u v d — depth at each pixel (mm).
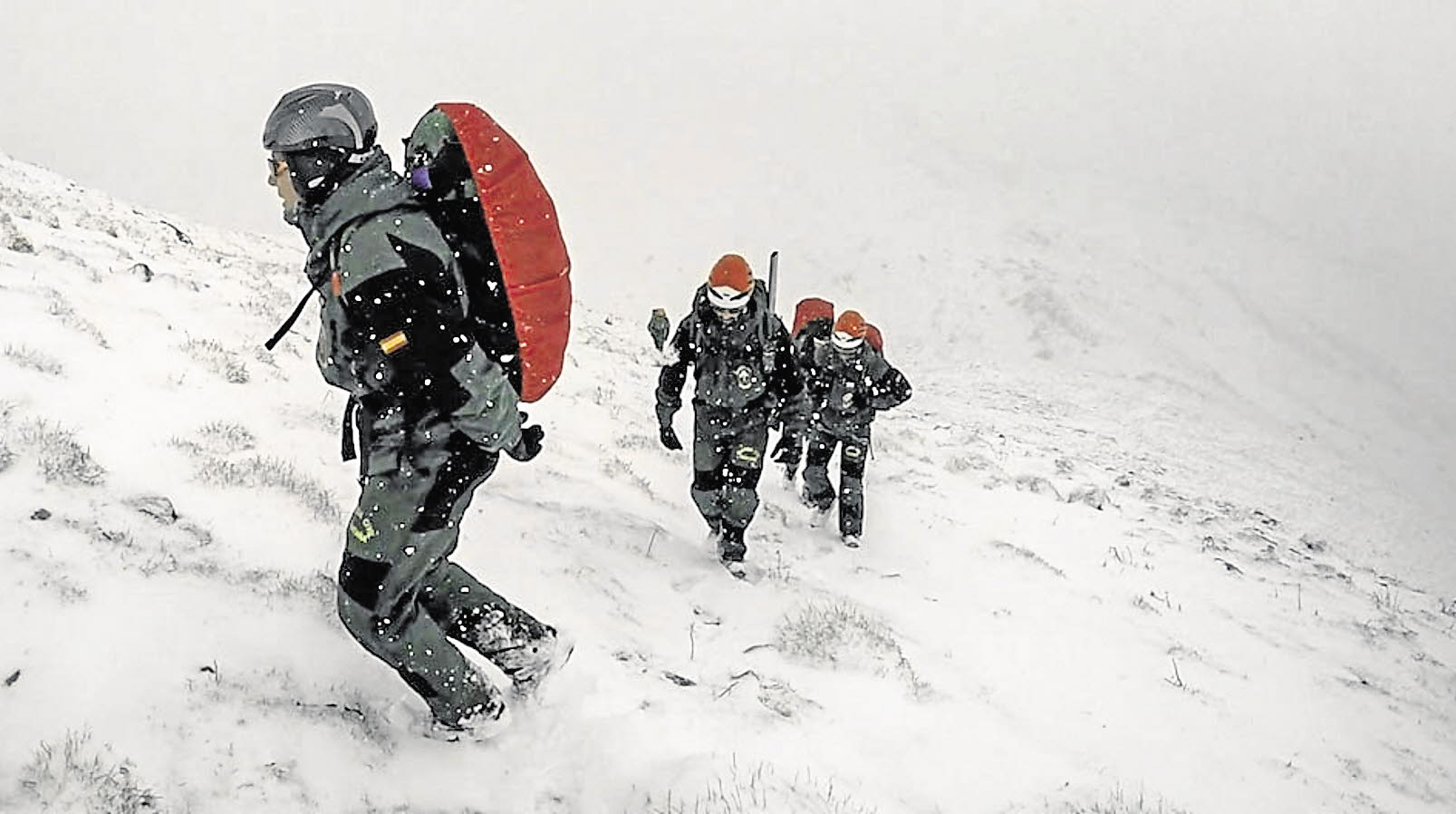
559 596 5762
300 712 3898
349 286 3256
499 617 4055
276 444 6750
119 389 6648
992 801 4934
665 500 8812
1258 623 9625
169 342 8133
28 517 4465
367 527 3523
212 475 5652
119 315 8469
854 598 7438
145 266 10438
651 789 4109
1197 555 11562
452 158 3420
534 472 8188
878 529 9648
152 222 16672
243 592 4508
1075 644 7664
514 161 3412
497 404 3488
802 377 7129
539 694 4414
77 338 7328
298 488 5895
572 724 4383
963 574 8836
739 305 6703
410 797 3725
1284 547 14156
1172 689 7258
